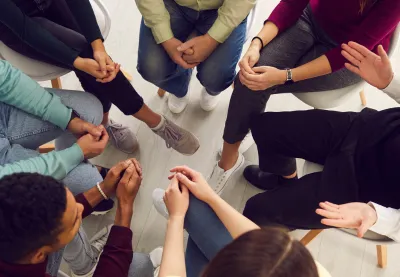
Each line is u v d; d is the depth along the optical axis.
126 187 1.38
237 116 1.69
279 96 2.20
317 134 1.51
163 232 1.90
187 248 1.43
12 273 0.97
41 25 1.58
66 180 1.46
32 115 1.47
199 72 1.77
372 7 1.46
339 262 1.86
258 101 1.65
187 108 2.14
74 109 1.55
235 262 0.65
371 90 2.21
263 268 0.64
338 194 1.39
